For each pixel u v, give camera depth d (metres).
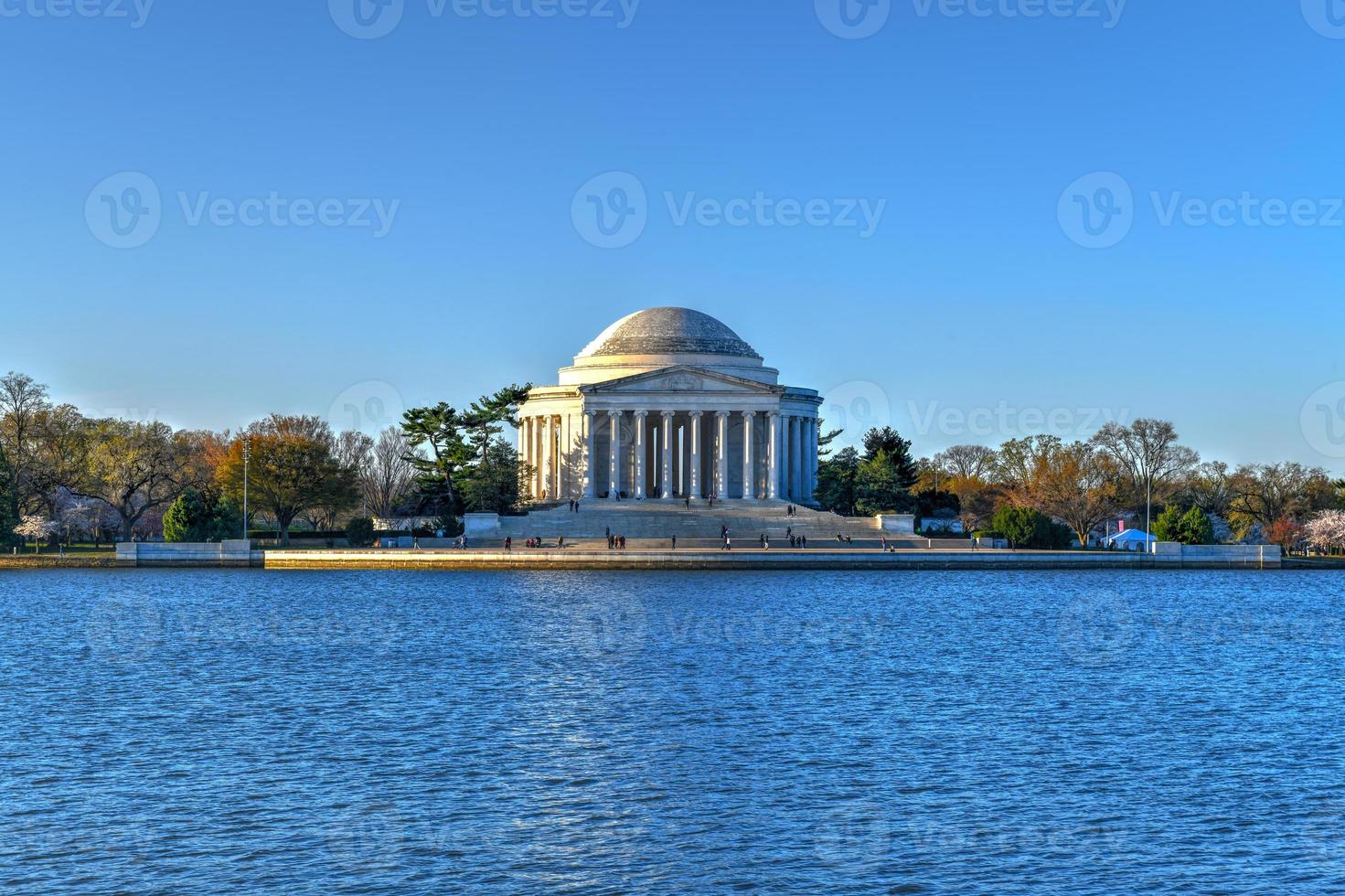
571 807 61.72
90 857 54.62
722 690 91.69
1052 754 71.94
